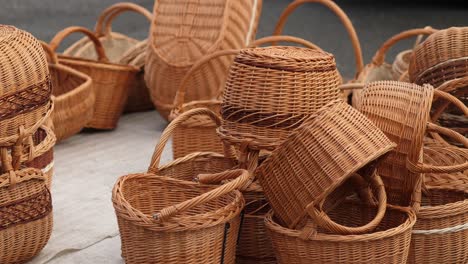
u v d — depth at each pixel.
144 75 4.73
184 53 4.39
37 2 9.05
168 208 2.49
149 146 4.44
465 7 9.30
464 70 3.43
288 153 2.59
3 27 2.87
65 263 2.93
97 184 3.79
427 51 3.53
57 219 3.32
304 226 2.56
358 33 7.79
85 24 8.16
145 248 2.58
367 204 2.85
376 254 2.54
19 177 2.72
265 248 2.88
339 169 2.47
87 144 4.44
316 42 7.37
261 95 2.73
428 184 3.02
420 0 9.72
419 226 2.74
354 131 2.54
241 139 2.77
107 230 3.23
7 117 2.63
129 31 8.04
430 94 2.72
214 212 2.58
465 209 2.74
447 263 2.80
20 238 2.79
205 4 4.46
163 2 4.62
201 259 2.60
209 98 4.39
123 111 5.13
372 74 4.70
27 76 2.69
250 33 4.55
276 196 2.65
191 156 3.12
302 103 2.73
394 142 2.77
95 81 4.54
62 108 4.18
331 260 2.53
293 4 4.58
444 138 3.81
